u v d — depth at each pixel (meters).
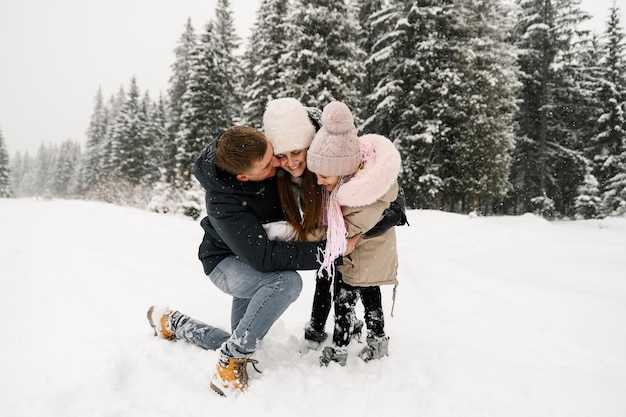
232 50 23.47
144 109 32.34
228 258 2.07
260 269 1.90
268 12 17.80
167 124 28.02
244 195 1.91
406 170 15.95
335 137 1.80
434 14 15.51
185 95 20.22
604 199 20.72
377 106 16.66
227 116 21.11
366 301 2.26
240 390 1.89
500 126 16.81
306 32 15.45
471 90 15.98
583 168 21.77
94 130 44.56
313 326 2.35
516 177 22.59
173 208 12.87
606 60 22.73
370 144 2.03
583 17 19.77
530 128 21.72
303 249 1.91
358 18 20.00
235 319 2.29
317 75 14.81
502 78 16.17
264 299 1.93
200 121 19.89
